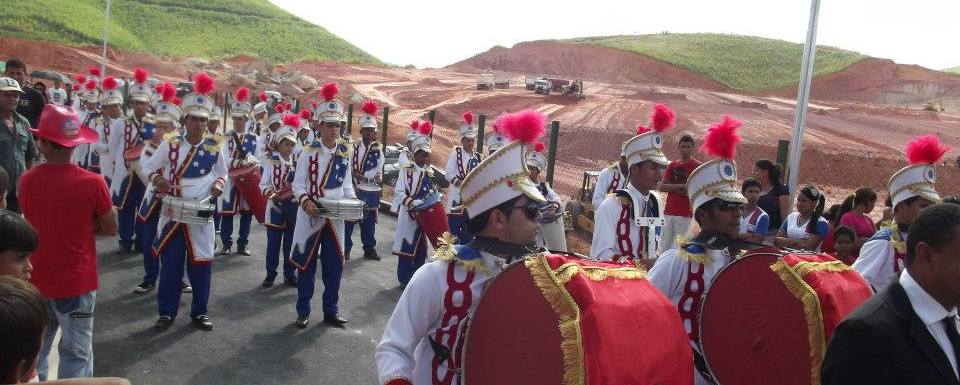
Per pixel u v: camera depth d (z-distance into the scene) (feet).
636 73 287.69
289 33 348.79
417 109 152.97
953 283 8.89
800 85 26.55
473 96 170.09
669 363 8.25
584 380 7.72
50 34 249.14
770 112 137.18
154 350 21.62
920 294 9.13
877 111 157.28
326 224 24.61
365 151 36.58
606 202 16.89
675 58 293.64
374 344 23.82
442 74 254.88
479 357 9.07
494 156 10.27
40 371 16.28
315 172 25.05
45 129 15.87
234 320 24.98
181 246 23.22
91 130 17.21
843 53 293.02
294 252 24.67
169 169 23.77
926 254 9.01
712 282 13.08
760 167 26.00
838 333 9.13
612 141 87.56
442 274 10.15
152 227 26.94
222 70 208.33
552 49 313.94
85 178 16.24
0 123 23.54
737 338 12.64
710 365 12.87
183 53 296.71
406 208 30.42
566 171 72.08
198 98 23.72
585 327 8.00
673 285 13.94
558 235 11.41
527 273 8.82
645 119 128.67
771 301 12.30
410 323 10.07
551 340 8.30
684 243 14.06
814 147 85.92
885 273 16.51
